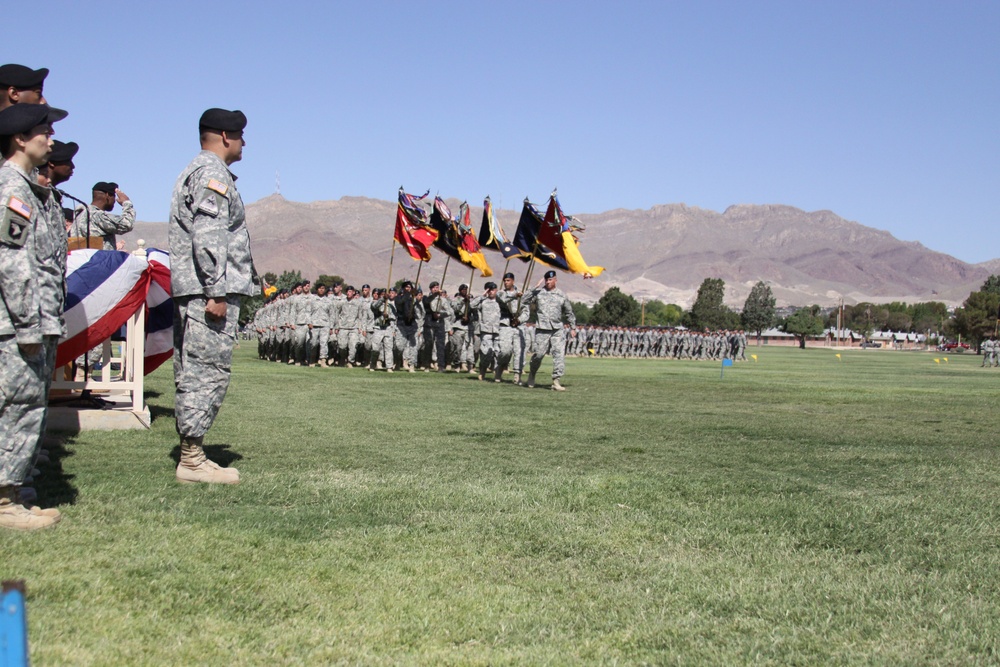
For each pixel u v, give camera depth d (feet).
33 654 11.75
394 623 13.62
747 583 16.03
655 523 20.04
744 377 92.27
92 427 31.40
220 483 22.70
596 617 14.17
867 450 32.76
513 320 69.26
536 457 28.96
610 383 72.90
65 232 19.76
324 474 24.44
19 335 17.35
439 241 83.35
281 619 13.62
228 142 22.95
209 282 21.91
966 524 20.75
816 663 12.59
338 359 90.43
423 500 21.57
